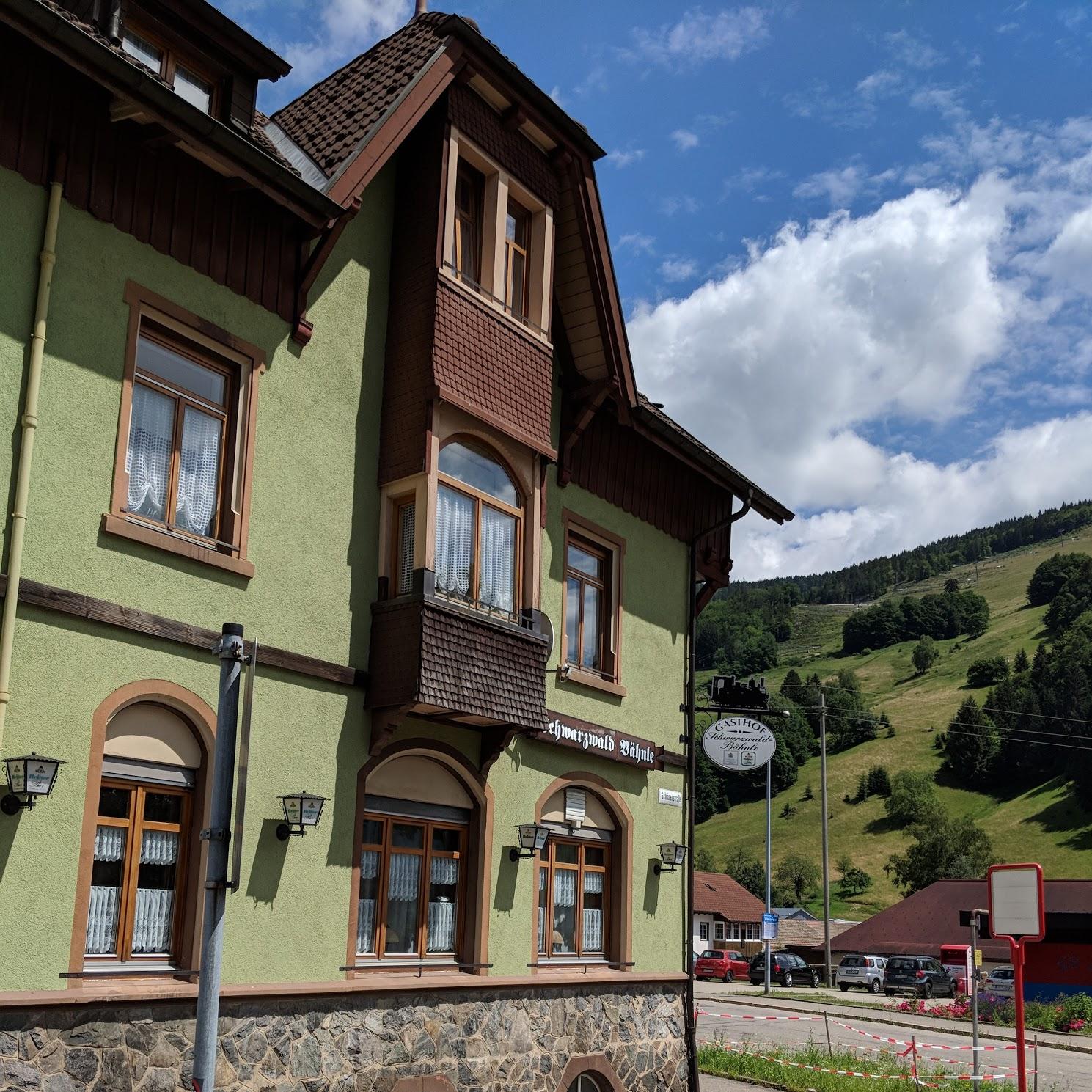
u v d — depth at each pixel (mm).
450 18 13102
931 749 143125
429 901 13320
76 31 9289
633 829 16688
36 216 9852
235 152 10688
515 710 13258
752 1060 21891
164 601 10594
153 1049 9828
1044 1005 38312
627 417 16078
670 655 18062
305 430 12211
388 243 13492
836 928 76250
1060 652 137875
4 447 9430
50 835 9438
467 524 13234
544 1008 14242
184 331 11062
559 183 15062
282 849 11375
